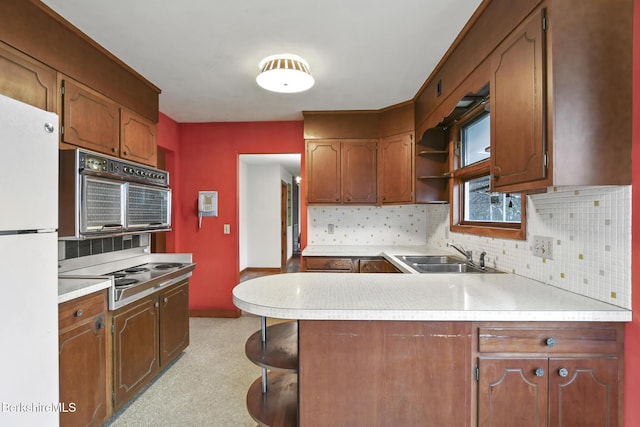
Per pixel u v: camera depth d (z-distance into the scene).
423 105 2.85
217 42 2.11
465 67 1.96
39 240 1.28
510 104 1.46
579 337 1.26
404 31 1.98
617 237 1.29
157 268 2.64
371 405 1.29
